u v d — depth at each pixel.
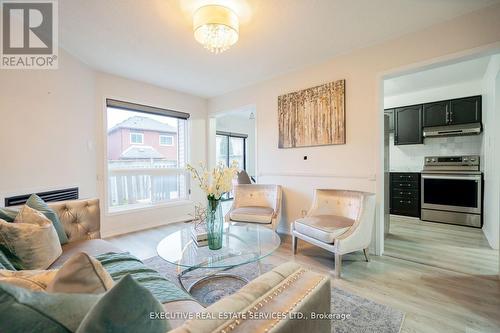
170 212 4.23
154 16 2.10
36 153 2.36
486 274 2.25
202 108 4.75
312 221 2.60
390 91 4.54
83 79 3.06
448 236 3.41
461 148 4.28
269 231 2.36
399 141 4.75
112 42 2.56
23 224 1.43
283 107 3.55
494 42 2.03
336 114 3.01
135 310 0.52
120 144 3.75
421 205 4.37
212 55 2.90
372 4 1.98
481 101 3.90
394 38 2.54
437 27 2.29
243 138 7.39
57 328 0.49
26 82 2.26
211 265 1.66
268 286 0.75
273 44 2.65
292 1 1.92
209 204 1.98
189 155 4.53
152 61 3.06
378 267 2.42
